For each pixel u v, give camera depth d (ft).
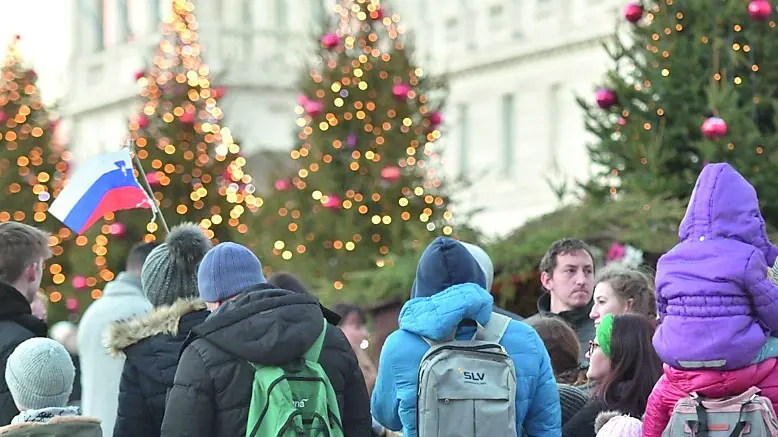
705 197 17.37
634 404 18.51
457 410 16.76
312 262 46.16
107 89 100.27
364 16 48.93
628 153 36.35
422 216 46.16
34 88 60.70
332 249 46.21
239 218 50.39
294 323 16.61
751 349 16.57
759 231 17.34
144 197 26.61
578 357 21.20
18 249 21.72
